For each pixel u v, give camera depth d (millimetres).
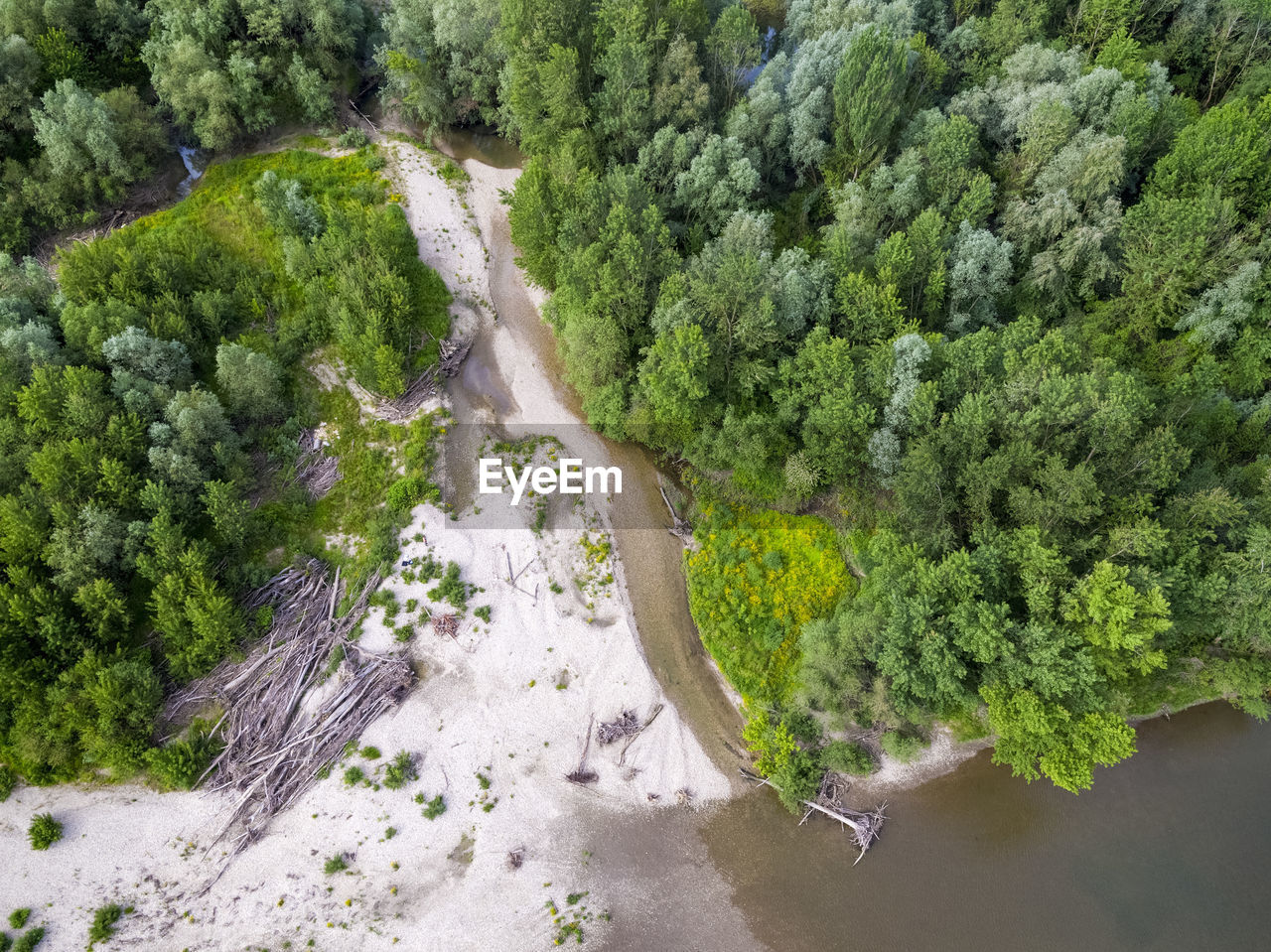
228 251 52875
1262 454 38656
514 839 36812
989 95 53594
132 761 34938
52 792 34938
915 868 36500
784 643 42594
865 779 39031
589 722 40406
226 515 40250
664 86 53219
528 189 50219
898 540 38938
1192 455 39125
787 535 46688
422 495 46312
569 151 50719
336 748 37656
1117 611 30891
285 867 34906
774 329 43812
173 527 38781
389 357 47219
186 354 45375
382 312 49938
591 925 34938
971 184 47656
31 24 53531
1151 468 35500
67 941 32250
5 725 34750
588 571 45656
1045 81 52750
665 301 45500
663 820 37938
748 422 45281
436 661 40906
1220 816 37312
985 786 38750
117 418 40000
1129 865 36156
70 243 54375
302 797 36406
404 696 39531
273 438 46625
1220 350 43156
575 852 36781
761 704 41031
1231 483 37594
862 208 48812
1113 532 34188
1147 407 37062
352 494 46188
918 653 35938
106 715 34500
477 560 44625
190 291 48875
